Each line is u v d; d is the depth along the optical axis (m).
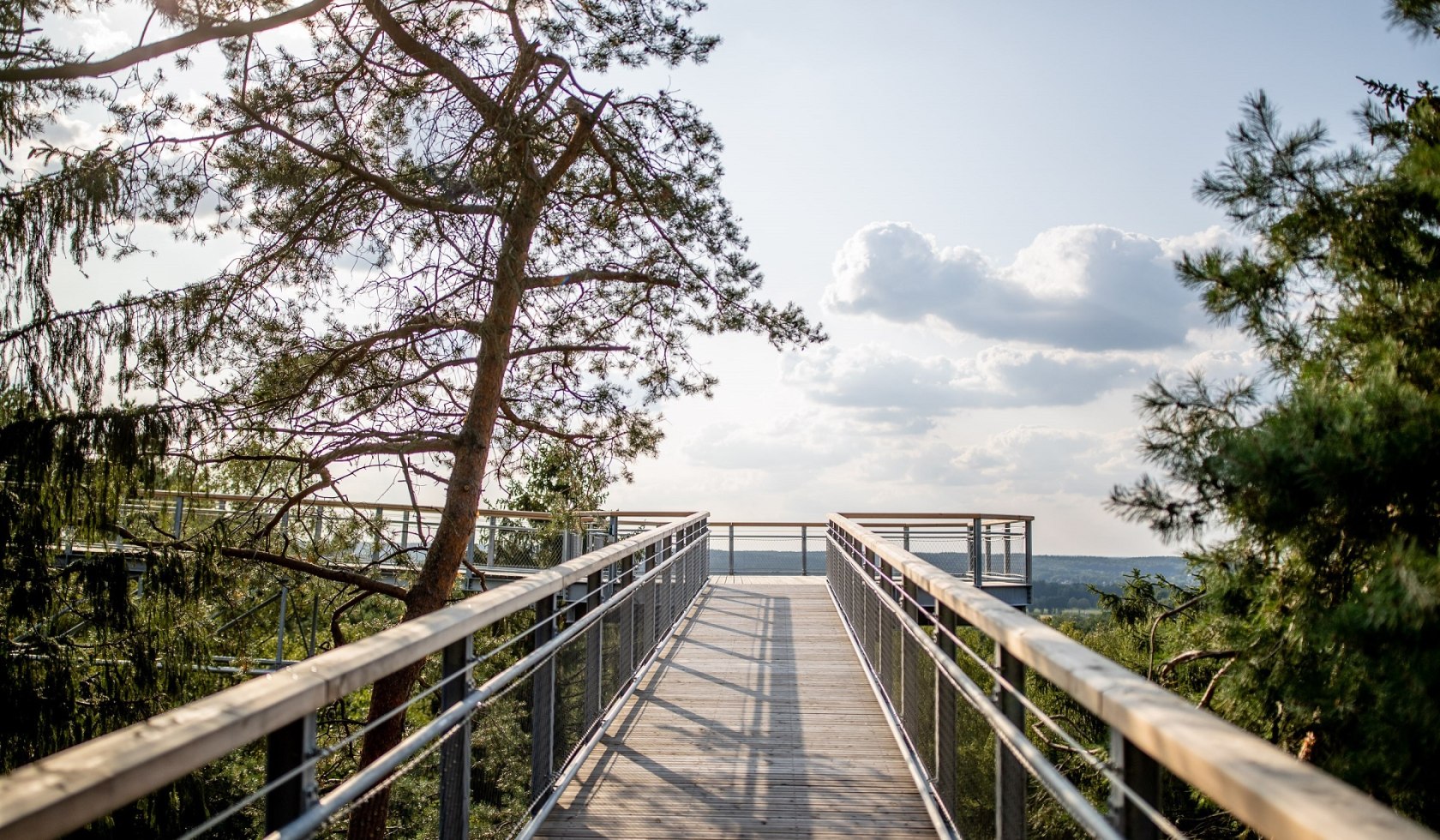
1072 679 2.26
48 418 7.07
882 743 6.42
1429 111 4.62
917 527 15.74
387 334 9.45
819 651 10.02
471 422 9.02
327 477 9.04
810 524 19.27
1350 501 3.51
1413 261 4.44
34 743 7.17
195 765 1.74
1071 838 2.66
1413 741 3.36
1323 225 4.57
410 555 10.82
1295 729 4.31
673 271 10.26
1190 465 3.86
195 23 8.21
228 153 9.03
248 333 8.86
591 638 6.18
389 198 9.33
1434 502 3.51
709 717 7.11
